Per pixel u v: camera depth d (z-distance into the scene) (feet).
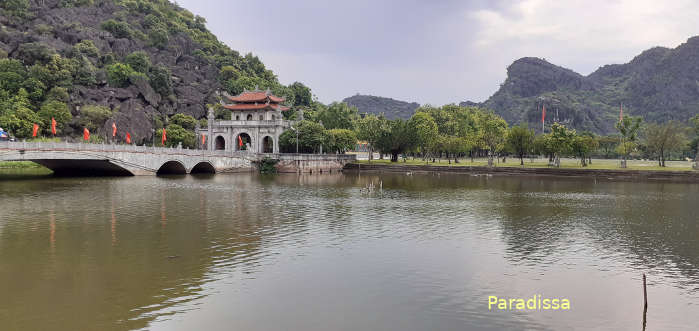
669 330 71.87
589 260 111.86
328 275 96.12
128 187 258.16
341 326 70.74
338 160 483.51
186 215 165.58
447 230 146.51
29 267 97.91
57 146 266.16
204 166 394.93
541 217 174.91
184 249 115.03
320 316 74.49
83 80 587.27
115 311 75.05
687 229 152.35
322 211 182.19
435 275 97.60
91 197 210.79
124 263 101.81
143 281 89.97
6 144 238.89
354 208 192.65
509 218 171.83
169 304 78.54
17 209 173.17
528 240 133.28
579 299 84.94
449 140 530.68
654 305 82.17
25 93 515.91
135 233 133.08
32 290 84.02
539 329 71.46
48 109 497.87
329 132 480.64
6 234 129.18
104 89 592.60
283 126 463.83
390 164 490.90
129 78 622.54
